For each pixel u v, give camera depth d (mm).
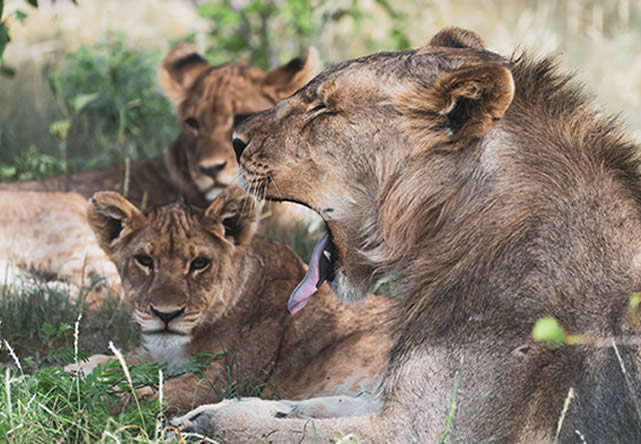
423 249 7871
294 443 7629
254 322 10188
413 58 7930
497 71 7207
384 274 8289
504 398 7320
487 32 26641
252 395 9664
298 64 14844
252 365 9992
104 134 19438
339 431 7508
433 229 7832
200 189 14328
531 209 7531
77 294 12938
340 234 8305
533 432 7344
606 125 7988
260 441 7703
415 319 7828
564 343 7316
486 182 7617
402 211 7875
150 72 19859
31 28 26812
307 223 14383
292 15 20266
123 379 8438
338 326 10086
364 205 8109
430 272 7801
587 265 7391
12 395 8117
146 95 19547
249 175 8352
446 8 27062
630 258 7363
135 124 19359
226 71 14688
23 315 11523
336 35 22953
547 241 7457
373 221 8125
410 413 7488
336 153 8047
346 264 8398
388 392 7719
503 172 7598
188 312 9812
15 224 14352
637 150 7957
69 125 18078
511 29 26844
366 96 7902
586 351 7285
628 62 24469
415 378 7566
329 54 21969
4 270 14023
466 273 7617
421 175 7781
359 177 8039
